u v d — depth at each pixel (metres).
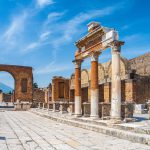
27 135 14.16
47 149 10.29
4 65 51.16
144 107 29.84
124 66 32.62
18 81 51.69
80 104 23.23
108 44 17.94
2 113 36.50
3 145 10.93
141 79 32.12
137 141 11.89
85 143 11.70
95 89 20.19
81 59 23.48
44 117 29.25
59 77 49.91
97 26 21.20
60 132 15.66
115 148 10.51
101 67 38.31
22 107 49.22
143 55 38.06
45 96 59.34
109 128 15.42
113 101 16.78
